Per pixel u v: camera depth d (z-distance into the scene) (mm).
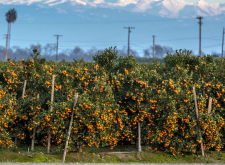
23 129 48594
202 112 43781
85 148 50219
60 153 44406
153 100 45125
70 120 42750
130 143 54438
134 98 48906
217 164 40125
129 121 50031
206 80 63406
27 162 38844
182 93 44156
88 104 41906
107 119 44531
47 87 47438
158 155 44750
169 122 41844
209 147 44000
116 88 52906
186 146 43375
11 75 60156
